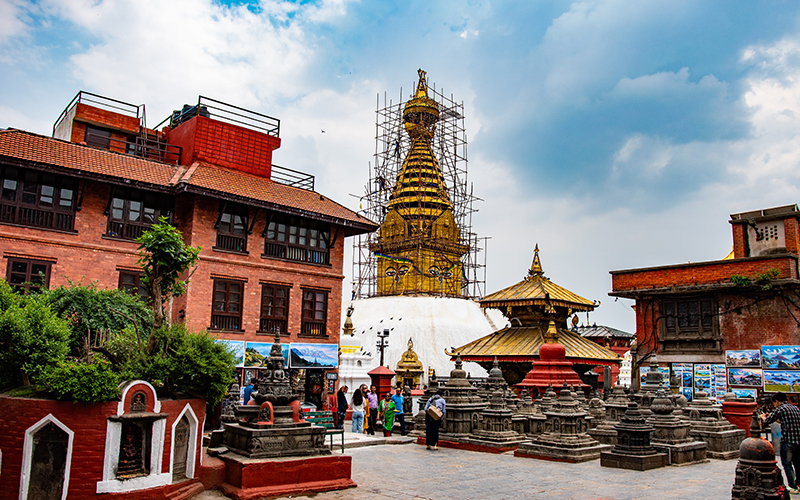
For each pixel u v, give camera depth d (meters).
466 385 23.69
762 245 32.72
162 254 14.75
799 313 29.44
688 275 32.78
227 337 31.06
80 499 11.64
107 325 20.81
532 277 40.88
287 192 34.91
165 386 13.83
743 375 30.59
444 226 66.62
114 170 28.55
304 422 15.02
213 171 32.69
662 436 18.97
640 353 34.34
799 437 14.12
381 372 35.47
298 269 34.41
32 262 26.48
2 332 13.83
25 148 26.31
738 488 11.38
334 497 13.80
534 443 19.98
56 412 11.76
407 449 21.83
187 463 13.62
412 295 63.94
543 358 31.31
